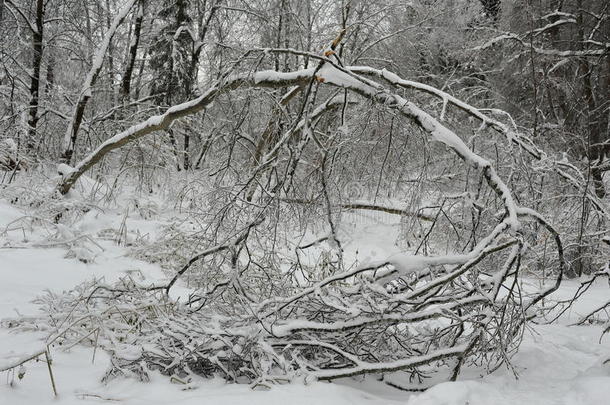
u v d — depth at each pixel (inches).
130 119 509.7
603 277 415.2
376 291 183.5
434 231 267.9
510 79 663.8
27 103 582.2
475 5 705.6
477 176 257.9
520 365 198.2
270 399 146.5
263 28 676.1
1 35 612.4
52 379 146.7
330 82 243.0
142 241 368.8
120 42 819.4
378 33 641.0
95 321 193.0
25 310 224.4
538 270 401.1
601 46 579.5
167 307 212.4
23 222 373.7
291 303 200.8
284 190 250.5
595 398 151.2
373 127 267.1
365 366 166.6
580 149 501.4
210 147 328.5
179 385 159.9
